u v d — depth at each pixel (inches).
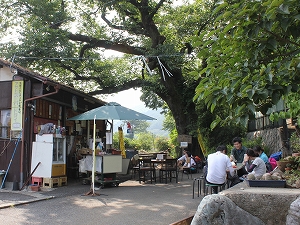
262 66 164.7
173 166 519.5
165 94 781.9
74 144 542.0
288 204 150.1
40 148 424.5
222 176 292.8
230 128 788.0
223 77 161.5
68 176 522.0
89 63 722.2
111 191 409.4
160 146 1419.8
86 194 374.9
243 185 186.9
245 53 163.3
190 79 778.8
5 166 429.7
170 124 1288.1
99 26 740.0
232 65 166.7
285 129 562.3
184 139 773.9
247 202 156.3
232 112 164.7
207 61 176.6
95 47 732.0
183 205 318.7
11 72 424.8
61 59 610.5
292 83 145.8
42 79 416.2
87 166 466.0
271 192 157.1
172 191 407.2
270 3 135.0
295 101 212.2
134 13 751.1
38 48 578.9
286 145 508.4
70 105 527.2
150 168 499.8
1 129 440.5
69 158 523.8
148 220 263.1
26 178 422.3
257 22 145.9
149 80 778.8
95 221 260.4
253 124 815.7
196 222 149.6
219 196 155.0
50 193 383.2
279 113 229.1
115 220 263.1
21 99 430.6
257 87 140.0
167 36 765.3
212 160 297.6
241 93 144.3
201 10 709.9
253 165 284.8
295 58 147.5
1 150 433.4
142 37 771.4
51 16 630.5
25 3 634.8
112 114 448.1
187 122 798.5
